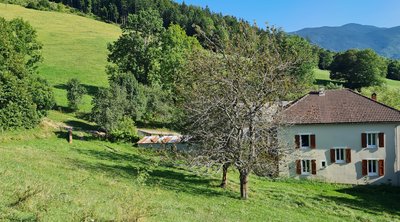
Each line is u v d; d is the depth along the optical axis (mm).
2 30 48156
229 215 24953
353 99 48031
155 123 66500
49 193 18125
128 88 61500
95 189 23953
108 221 14930
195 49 34250
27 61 59250
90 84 85938
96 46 117812
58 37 122375
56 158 33688
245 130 33031
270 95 31031
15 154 31047
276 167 32781
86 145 45469
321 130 46312
